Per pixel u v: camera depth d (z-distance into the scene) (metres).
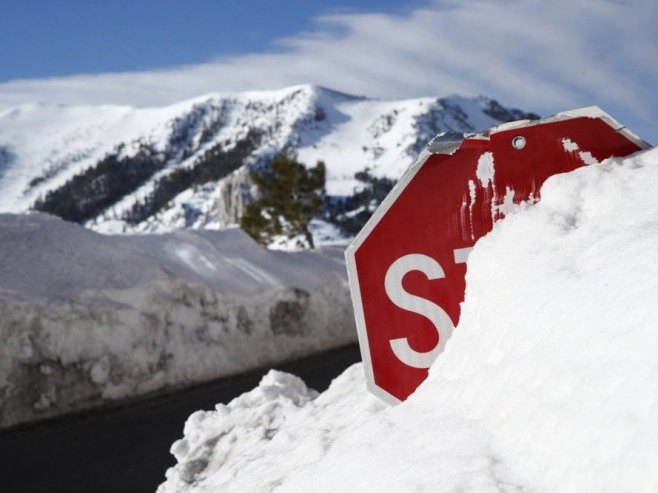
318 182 27.36
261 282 14.15
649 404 1.53
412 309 2.57
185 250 14.12
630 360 1.65
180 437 8.44
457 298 2.54
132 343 11.43
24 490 7.25
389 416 2.39
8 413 9.90
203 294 12.80
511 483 1.74
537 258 2.26
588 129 2.56
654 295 1.72
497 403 1.97
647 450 1.46
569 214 2.39
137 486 6.84
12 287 10.89
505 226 2.47
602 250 2.09
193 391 11.26
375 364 2.59
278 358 13.22
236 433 3.90
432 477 1.90
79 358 10.83
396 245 2.58
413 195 2.57
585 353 1.79
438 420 2.13
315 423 3.33
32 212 12.77
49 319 10.76
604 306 1.83
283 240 27.86
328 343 14.33
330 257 16.61
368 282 2.59
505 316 2.15
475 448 1.91
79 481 7.27
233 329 12.92
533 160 2.54
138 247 13.34
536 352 1.93
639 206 2.22
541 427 1.77
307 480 2.40
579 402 1.71
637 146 2.57
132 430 9.10
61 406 10.33
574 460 1.62
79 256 12.13
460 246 2.55
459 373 2.26
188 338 12.19
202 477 3.71
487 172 2.55
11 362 10.24
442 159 2.56
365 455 2.23
